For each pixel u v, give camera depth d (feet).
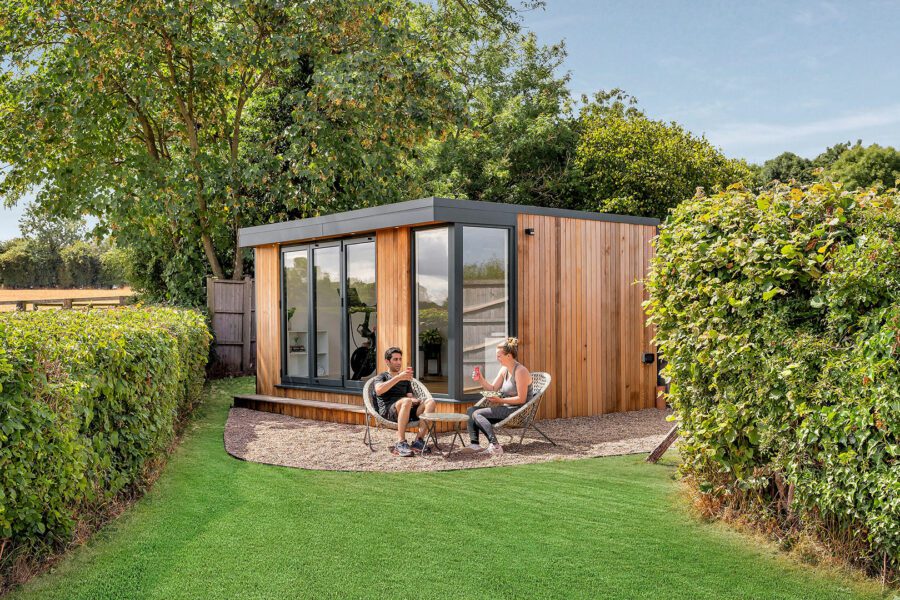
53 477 13.14
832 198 13.96
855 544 12.76
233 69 52.42
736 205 15.80
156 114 58.23
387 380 25.02
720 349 15.44
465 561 13.51
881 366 11.76
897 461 11.59
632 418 31.37
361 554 13.88
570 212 31.53
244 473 20.97
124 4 45.60
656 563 13.38
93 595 11.97
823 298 13.33
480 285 28.68
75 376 14.16
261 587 12.30
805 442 13.48
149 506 17.26
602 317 32.86
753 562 13.39
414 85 50.88
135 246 56.54
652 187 82.58
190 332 32.60
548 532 15.16
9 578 12.40
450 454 23.53
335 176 57.21
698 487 16.90
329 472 21.09
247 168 53.42
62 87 50.14
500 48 97.30
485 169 85.92
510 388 24.35
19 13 49.75
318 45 51.85
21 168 55.21
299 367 36.45
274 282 37.76
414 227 29.78
